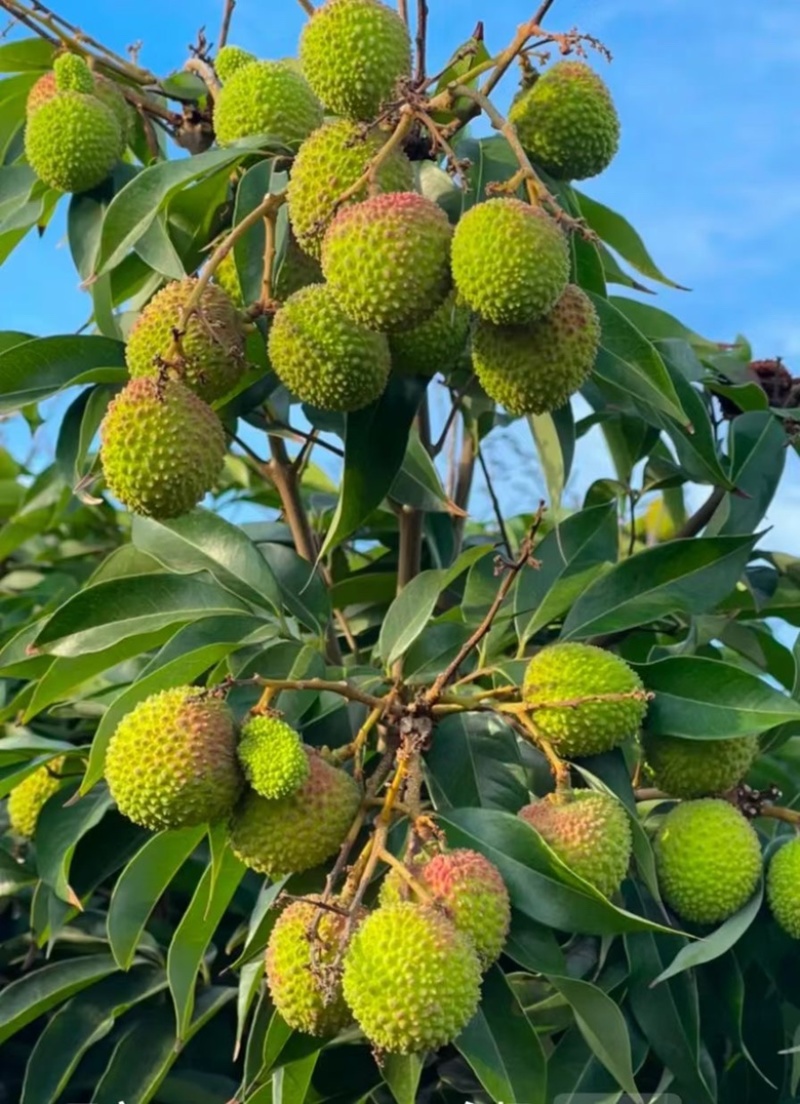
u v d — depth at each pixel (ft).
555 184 1.60
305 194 1.41
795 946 1.57
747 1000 1.63
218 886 1.48
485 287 1.31
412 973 1.12
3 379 1.64
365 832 1.38
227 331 1.46
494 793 1.44
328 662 1.74
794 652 1.68
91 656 1.57
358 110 1.48
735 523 1.76
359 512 1.55
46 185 1.79
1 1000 1.69
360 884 1.19
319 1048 1.31
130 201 1.55
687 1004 1.48
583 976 1.51
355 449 1.55
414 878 1.21
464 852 1.25
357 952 1.14
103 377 1.64
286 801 1.29
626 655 1.80
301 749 1.28
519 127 1.57
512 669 1.44
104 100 1.76
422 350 1.47
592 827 1.33
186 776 1.26
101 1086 1.66
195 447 1.36
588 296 1.59
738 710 1.44
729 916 1.47
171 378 1.39
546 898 1.30
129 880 1.52
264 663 1.52
